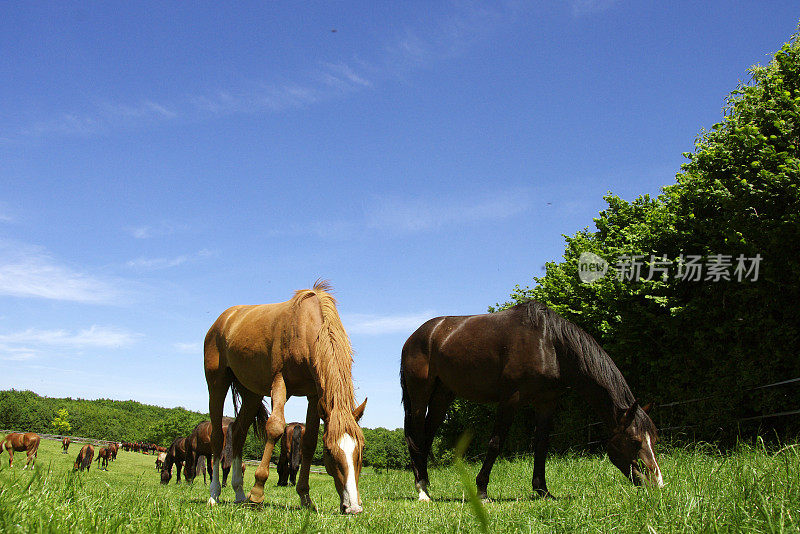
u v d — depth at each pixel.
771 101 9.40
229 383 6.72
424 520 4.14
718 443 9.74
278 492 10.21
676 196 11.16
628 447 6.14
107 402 114.69
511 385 7.03
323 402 5.16
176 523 3.19
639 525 3.11
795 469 3.57
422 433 8.20
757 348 9.77
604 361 6.69
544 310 7.21
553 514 3.83
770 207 9.26
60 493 3.40
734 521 2.93
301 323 5.54
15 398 71.44
